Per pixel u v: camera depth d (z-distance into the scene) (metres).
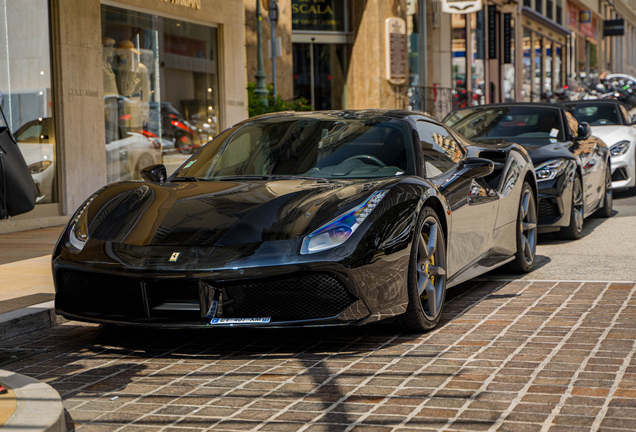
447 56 22.70
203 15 11.80
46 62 9.02
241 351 3.91
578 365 3.45
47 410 2.81
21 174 3.92
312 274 3.62
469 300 4.97
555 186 7.02
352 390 3.21
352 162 4.55
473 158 4.98
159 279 3.61
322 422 2.85
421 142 4.73
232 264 3.58
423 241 4.16
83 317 3.88
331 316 3.68
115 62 10.20
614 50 58.31
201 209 3.96
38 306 4.62
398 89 19.45
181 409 3.05
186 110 11.71
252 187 4.23
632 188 13.16
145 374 3.56
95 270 3.75
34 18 8.88
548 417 2.82
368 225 3.79
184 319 3.68
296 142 4.80
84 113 9.45
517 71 30.16
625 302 4.75
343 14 18.95
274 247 3.64
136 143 10.62
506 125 8.54
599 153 8.77
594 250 6.96
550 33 36.50
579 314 4.45
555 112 8.59
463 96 23.91
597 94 28.31
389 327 4.20
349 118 4.98
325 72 18.89
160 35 11.06
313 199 3.96
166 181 4.63
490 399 3.04
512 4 28.23
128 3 10.23
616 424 2.73
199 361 3.75
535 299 4.92
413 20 20.62
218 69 12.41
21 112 8.72
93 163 9.60
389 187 4.07
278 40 14.34
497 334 4.06
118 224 3.99
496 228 5.32
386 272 3.80
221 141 5.01
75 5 9.27
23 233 8.31
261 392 3.23
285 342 4.05
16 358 3.90
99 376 3.55
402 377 3.36
